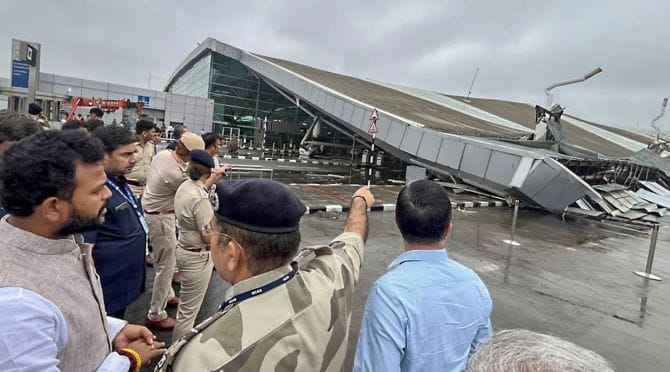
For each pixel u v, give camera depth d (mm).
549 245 9258
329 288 1332
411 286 1584
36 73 16062
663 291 6535
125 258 2742
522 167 13383
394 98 31422
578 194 13766
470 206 13812
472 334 1663
